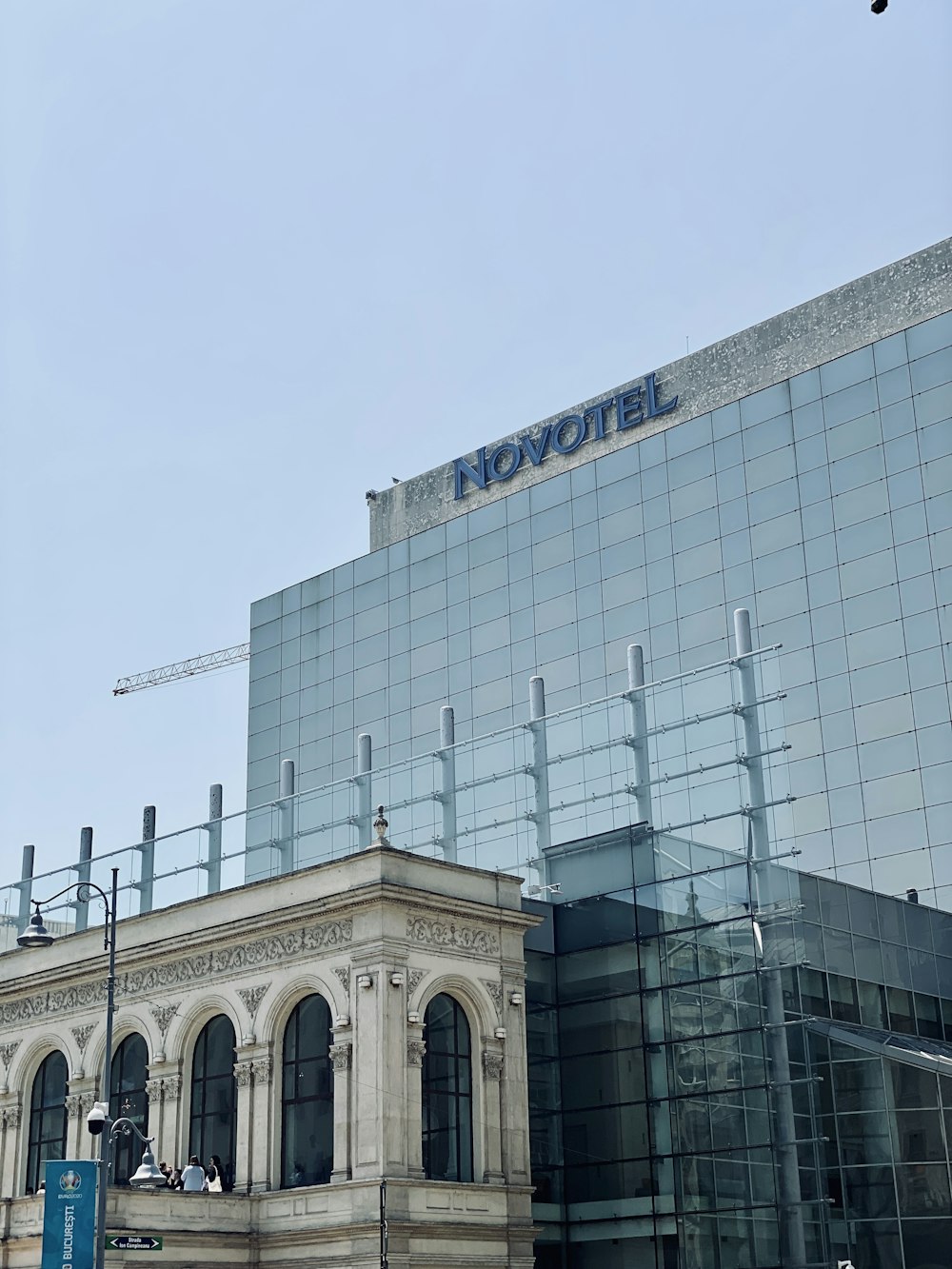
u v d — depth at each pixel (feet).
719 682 186.19
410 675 309.42
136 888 221.66
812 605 245.24
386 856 160.25
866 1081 167.32
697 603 261.65
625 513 277.03
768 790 176.65
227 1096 171.01
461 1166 159.84
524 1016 170.09
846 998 189.06
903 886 222.89
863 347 252.01
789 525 251.60
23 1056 197.67
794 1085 163.53
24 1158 194.80
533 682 254.06
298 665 335.88
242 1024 169.07
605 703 202.08
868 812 230.07
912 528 235.81
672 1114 171.94
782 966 167.22
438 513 316.40
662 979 177.27
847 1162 166.30
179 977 178.40
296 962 165.27
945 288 246.27
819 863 233.96
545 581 287.89
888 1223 161.89
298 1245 154.61
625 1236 172.24
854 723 235.61
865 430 245.24
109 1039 146.72
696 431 269.44
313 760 325.21
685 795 185.37
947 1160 159.63
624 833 187.83
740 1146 165.48
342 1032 157.79
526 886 195.93
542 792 208.23
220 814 286.87
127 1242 142.10
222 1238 155.22
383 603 320.29
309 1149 159.53
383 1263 143.43
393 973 156.76
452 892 166.50
